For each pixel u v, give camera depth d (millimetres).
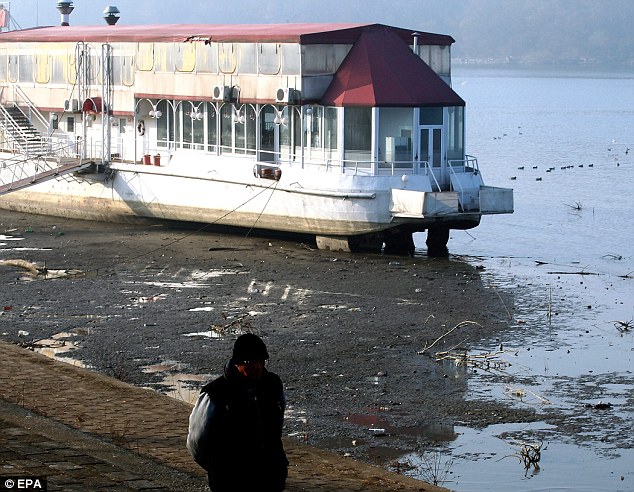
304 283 34688
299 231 40938
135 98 45969
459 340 27812
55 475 14070
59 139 49750
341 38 40625
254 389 10664
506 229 48125
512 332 28797
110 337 27375
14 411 18000
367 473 16047
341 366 25188
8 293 32531
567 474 18562
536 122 124688
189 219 44031
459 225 40406
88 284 34062
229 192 42250
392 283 35000
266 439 10695
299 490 14742
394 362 25609
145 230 45188
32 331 27875
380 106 39094
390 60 40469
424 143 40156
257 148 41906
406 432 20688
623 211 53812
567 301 32812
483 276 36750
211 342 27062
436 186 39594
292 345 26953
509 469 18781
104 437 16766
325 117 40031
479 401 22672
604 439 20422
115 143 47531
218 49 42562
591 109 153375
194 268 37000
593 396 23141
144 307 30906
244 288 33812
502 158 82750
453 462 19094
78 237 43344
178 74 44156
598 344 27625
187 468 15125
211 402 10594
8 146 49969
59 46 48656
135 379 23750
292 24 45719
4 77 51562
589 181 67188
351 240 40125
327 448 19703
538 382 24141
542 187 64062
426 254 41312
